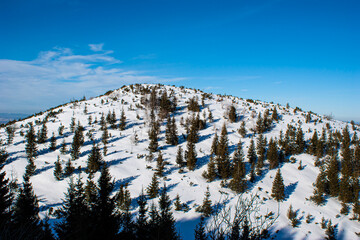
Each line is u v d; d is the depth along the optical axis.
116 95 190.38
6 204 21.98
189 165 71.12
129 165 71.31
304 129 130.12
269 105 195.88
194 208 48.00
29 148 72.50
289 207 51.16
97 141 93.56
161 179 63.50
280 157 83.56
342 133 120.94
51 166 69.25
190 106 155.50
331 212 54.28
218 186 60.88
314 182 69.38
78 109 148.00
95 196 15.31
